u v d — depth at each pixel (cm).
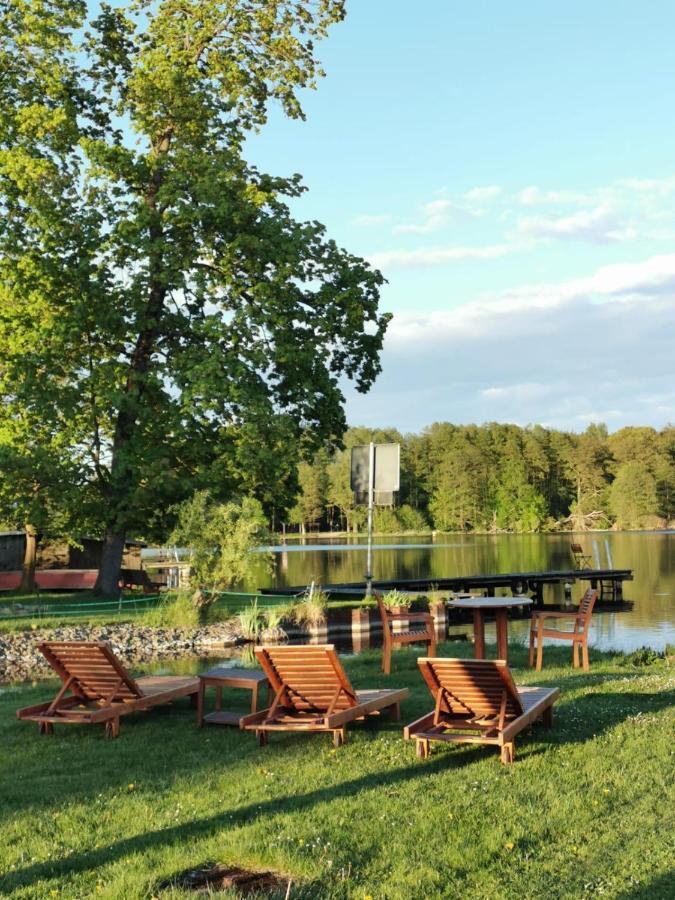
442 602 2386
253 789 743
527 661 1533
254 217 2675
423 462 13450
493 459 12988
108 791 756
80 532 2756
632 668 1408
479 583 3481
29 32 2627
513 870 553
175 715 1081
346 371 2873
